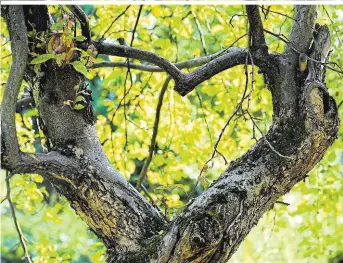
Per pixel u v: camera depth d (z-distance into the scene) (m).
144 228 3.92
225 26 6.45
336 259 8.77
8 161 3.70
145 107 6.49
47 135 4.11
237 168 3.88
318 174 6.61
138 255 3.82
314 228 6.65
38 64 3.96
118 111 6.50
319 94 3.87
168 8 6.52
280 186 3.89
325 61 4.11
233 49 4.50
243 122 6.67
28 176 6.07
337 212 6.60
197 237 3.58
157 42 6.31
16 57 3.68
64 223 9.89
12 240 10.74
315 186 6.76
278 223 6.63
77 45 4.19
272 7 6.20
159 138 6.60
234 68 6.43
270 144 3.63
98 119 6.36
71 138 4.02
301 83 3.96
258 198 3.81
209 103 6.77
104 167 4.00
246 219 3.77
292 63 4.00
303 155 3.86
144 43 6.43
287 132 3.88
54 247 5.88
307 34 4.05
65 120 4.02
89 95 4.12
